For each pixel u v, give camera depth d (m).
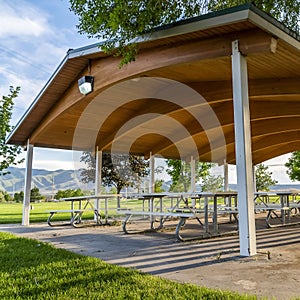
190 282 2.57
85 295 2.31
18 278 2.85
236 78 3.80
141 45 4.70
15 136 8.33
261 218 9.09
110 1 4.06
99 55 5.68
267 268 2.97
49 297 2.30
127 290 2.38
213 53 4.08
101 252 4.03
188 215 4.74
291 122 8.60
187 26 3.92
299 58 4.40
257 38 3.70
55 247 4.47
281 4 6.39
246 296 2.14
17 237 5.51
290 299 2.11
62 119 7.77
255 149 10.82
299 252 3.73
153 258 3.57
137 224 7.92
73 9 4.35
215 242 4.66
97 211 8.14
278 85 5.45
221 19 3.61
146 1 4.02
